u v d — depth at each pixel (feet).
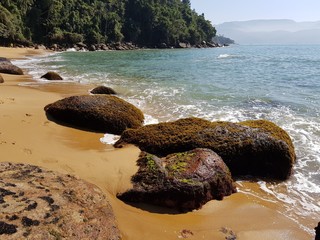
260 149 14.55
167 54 119.55
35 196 8.45
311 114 22.97
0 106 21.21
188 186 11.34
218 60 82.07
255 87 34.99
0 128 16.53
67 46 152.46
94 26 179.42
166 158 13.52
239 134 15.14
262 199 12.50
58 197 8.69
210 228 10.35
